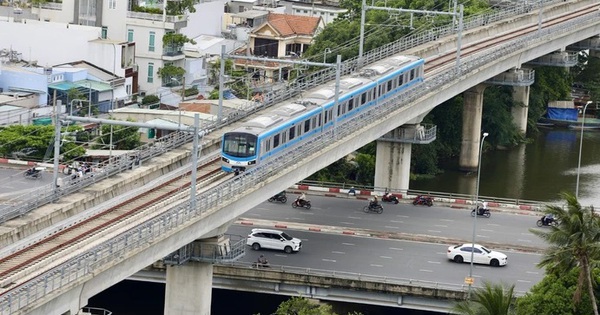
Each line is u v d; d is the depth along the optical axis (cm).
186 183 17725
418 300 17825
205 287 17412
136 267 15212
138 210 16488
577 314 15412
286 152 18850
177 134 19425
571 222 15138
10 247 14850
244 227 19862
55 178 16225
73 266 13875
